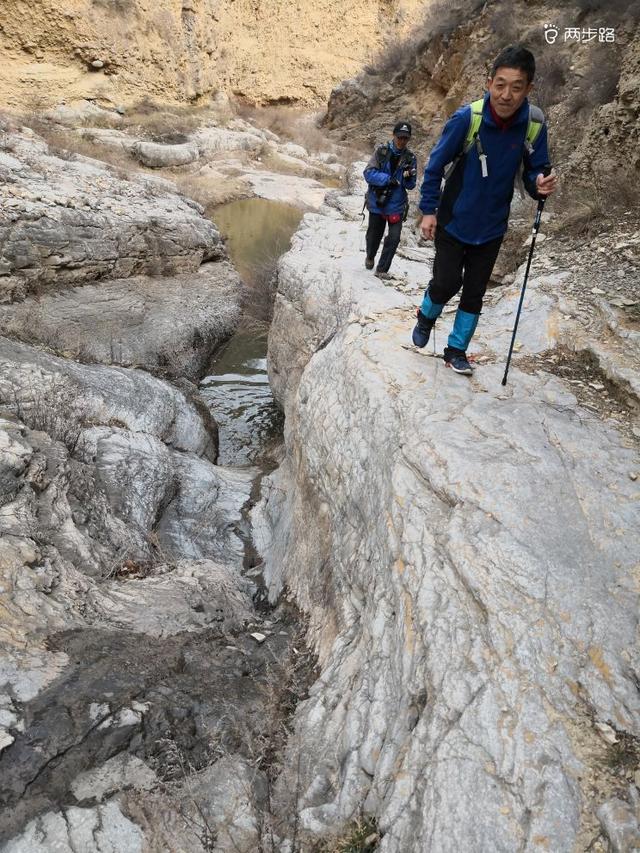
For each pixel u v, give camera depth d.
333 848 2.84
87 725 3.40
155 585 5.39
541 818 2.37
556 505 3.54
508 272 8.70
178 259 14.89
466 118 3.76
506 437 4.06
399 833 2.62
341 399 5.48
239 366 12.70
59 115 25.09
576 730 2.61
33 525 5.23
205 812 3.14
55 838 2.88
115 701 3.59
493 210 4.09
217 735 3.58
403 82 30.72
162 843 2.98
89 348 10.89
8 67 25.98
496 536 3.37
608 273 6.25
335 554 4.79
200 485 7.82
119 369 9.47
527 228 8.88
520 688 2.75
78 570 5.11
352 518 4.68
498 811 2.43
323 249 9.68
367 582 4.08
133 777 3.24
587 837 2.32
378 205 7.34
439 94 27.78
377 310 6.45
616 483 3.71
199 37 31.27
